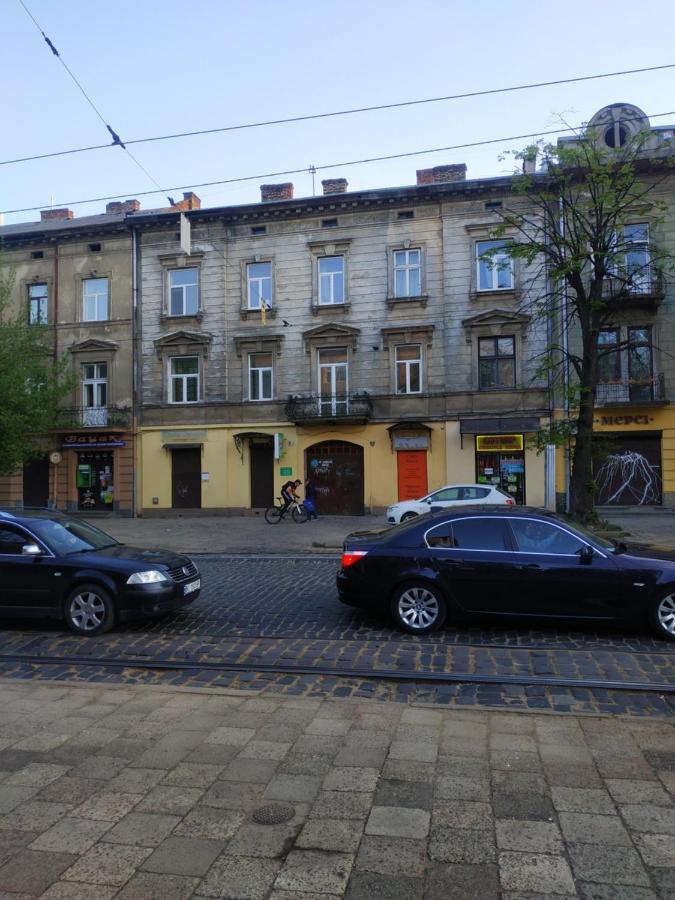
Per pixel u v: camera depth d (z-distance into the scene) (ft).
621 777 12.46
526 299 78.48
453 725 15.25
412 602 24.45
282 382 85.61
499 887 9.11
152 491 88.69
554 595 23.57
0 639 24.67
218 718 15.88
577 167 59.16
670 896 8.89
